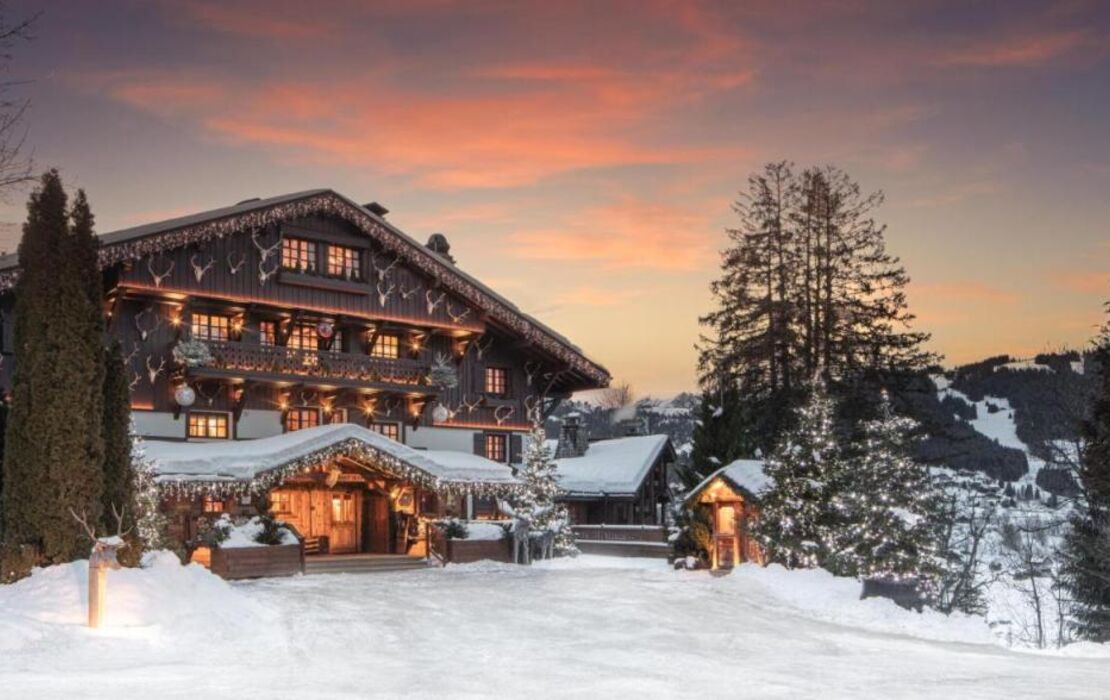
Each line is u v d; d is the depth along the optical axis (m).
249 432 34.06
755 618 22.75
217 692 13.03
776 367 50.31
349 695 13.25
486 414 40.47
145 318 31.97
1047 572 42.78
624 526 42.16
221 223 32.31
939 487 36.16
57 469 19.64
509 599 23.91
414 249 37.41
